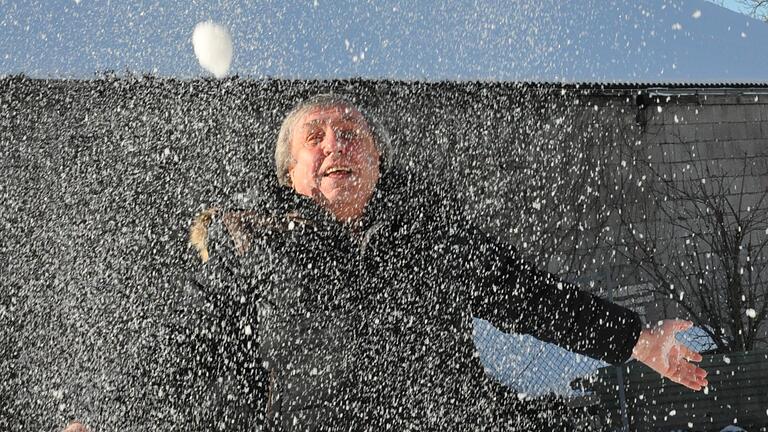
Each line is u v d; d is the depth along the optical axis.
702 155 12.31
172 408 3.31
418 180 3.68
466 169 9.47
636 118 11.68
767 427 8.70
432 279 3.48
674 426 8.45
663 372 3.57
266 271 3.31
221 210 3.44
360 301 3.38
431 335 3.45
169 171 7.61
